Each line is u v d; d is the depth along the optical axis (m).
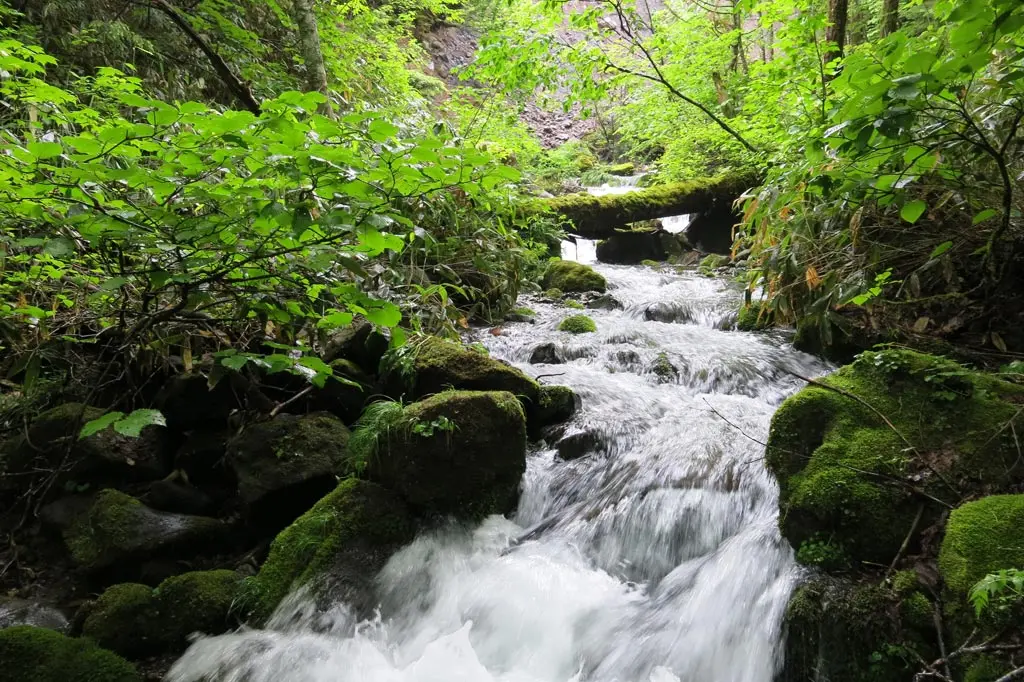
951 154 3.04
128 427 2.15
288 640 2.87
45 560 3.43
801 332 5.02
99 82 4.48
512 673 2.73
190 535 3.36
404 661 2.83
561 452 3.96
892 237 4.27
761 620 2.47
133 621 2.87
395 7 11.37
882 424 2.75
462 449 3.42
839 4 5.70
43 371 3.84
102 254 2.43
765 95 6.57
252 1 7.41
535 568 3.14
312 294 2.41
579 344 5.37
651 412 4.27
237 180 1.90
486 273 5.78
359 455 3.53
